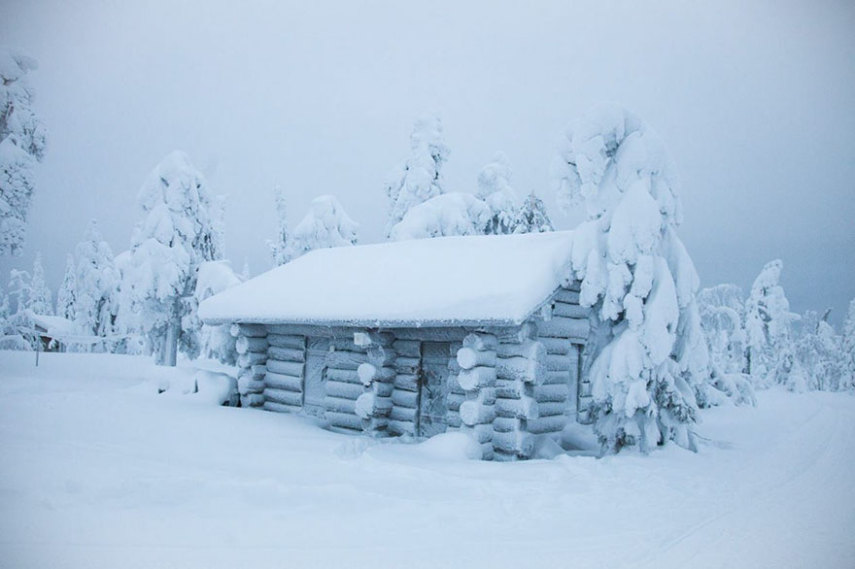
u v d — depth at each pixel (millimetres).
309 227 28953
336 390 14328
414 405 13180
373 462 9500
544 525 6594
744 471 10102
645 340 11062
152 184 25578
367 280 14641
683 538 6230
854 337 47312
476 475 9164
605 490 8336
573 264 11922
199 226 26312
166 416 12961
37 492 6832
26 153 25781
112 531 5781
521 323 11148
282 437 11711
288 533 6023
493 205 31312
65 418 11828
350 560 5324
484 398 11359
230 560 5203
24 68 26000
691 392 11773
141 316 25016
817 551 5875
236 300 16266
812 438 15023
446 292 12234
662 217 11883
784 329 43781
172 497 7105
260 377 16156
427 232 28234
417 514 6910
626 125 12164
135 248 25516
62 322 40062
